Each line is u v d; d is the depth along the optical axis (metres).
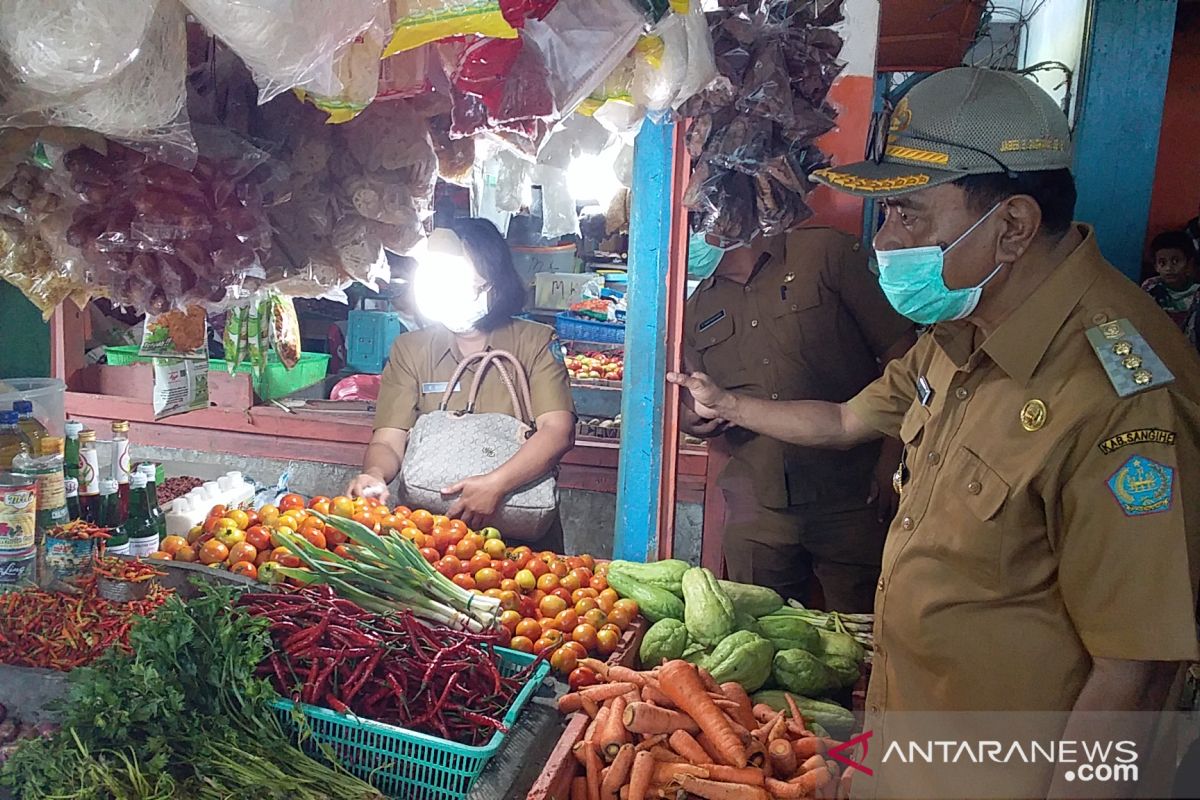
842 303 2.90
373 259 1.90
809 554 3.13
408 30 1.29
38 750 1.48
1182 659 1.29
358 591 2.02
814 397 2.94
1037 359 1.48
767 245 2.92
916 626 1.60
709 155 2.20
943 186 1.50
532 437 2.79
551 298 4.77
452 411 2.91
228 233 1.54
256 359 2.71
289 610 1.81
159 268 1.50
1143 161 3.04
